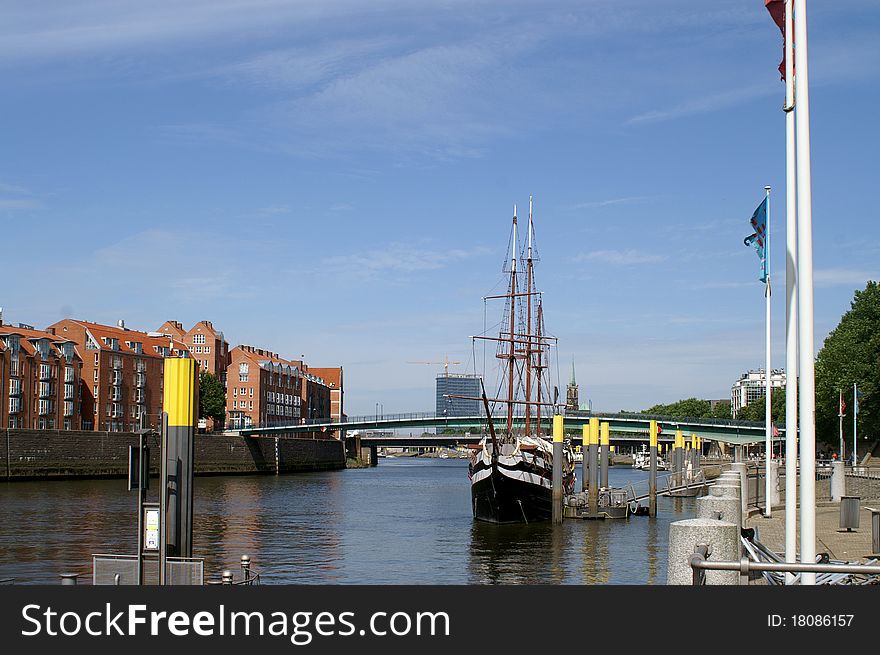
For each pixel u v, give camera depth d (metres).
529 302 99.56
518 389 100.31
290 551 50.41
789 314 20.17
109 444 123.25
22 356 137.25
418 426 176.38
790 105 19.83
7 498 83.06
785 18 20.14
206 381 181.38
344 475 173.12
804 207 17.00
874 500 51.00
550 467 73.94
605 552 50.00
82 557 45.41
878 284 122.38
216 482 130.50
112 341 162.12
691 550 13.45
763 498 54.72
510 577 40.97
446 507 85.94
